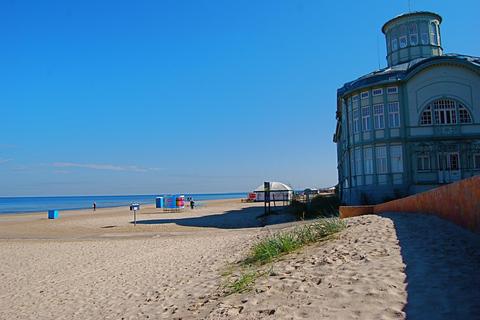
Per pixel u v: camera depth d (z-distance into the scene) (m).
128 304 8.07
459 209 7.97
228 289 7.43
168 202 50.41
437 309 4.12
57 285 11.22
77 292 10.13
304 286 6.14
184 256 14.04
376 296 4.87
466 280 4.89
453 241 7.06
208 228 25.94
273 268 8.07
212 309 6.16
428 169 25.52
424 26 29.81
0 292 10.90
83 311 8.16
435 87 25.88
